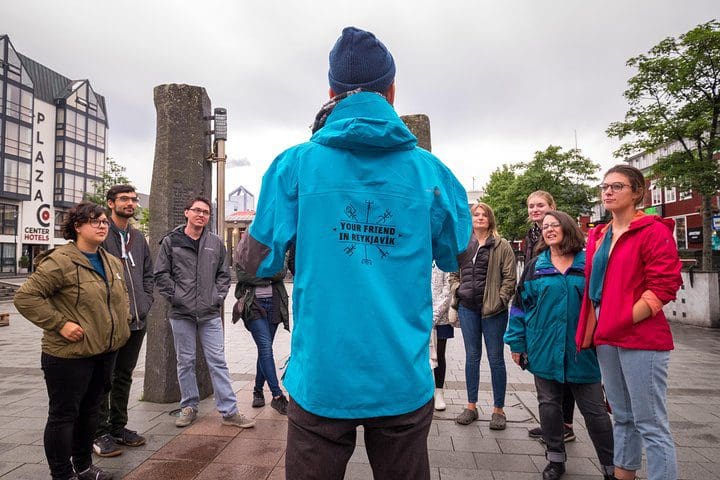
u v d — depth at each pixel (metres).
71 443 2.77
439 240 1.53
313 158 1.43
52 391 2.73
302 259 1.39
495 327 4.01
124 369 3.57
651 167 15.41
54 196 43.03
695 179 13.74
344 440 1.36
